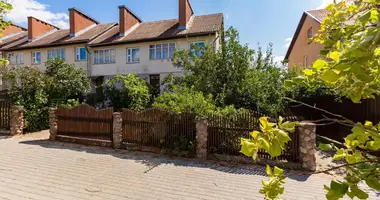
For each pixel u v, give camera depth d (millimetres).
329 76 955
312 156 5555
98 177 5172
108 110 7980
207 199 4164
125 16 18531
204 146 6594
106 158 6648
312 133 5586
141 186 4707
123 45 18188
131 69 18000
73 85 13414
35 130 10438
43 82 11406
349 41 1269
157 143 7309
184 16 17094
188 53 10664
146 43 17625
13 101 10578
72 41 19109
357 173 1044
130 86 12734
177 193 4398
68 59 19734
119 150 7539
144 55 17703
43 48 20500
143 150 7414
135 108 11758
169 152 7004
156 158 6676
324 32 1707
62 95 13047
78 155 6910
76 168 5746
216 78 9680
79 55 19672
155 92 14938
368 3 1311
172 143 7125
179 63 10977
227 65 9578
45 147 7797
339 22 1605
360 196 985
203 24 17281
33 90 11086
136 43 17812
